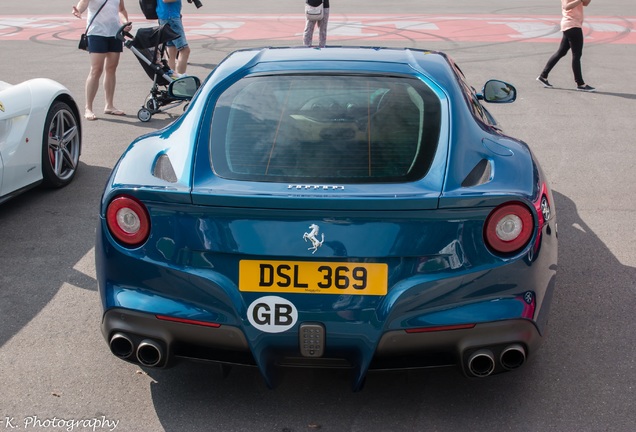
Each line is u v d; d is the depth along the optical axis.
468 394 3.08
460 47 13.02
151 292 2.72
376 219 2.53
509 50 12.70
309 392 3.10
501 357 2.68
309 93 3.13
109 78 8.09
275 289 2.60
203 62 11.53
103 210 2.80
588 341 3.52
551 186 5.88
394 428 2.86
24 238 4.80
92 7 7.71
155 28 7.86
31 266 4.39
